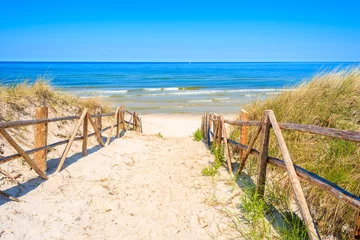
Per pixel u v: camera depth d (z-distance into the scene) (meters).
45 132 4.86
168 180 4.91
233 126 7.84
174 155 6.73
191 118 16.88
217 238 3.19
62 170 5.12
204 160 6.14
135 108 20.64
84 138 6.10
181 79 54.75
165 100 24.97
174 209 3.85
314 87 6.19
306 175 2.83
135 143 8.00
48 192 4.21
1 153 4.81
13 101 6.72
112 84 42.84
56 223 3.42
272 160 3.54
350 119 4.92
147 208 3.89
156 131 13.16
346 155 3.78
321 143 4.36
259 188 3.78
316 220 3.26
